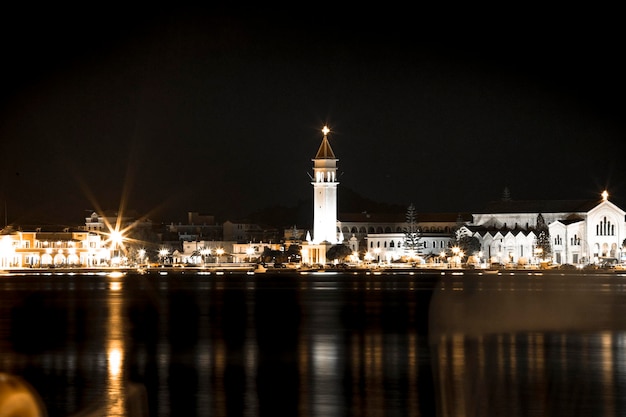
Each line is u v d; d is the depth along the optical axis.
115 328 139.00
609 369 96.19
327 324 144.38
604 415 76.81
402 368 98.38
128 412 78.75
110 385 89.75
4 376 58.97
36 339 124.75
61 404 81.56
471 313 159.38
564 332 127.75
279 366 100.38
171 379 92.69
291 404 81.50
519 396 83.88
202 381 91.75
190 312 168.12
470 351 109.88
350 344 117.94
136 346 117.06
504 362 101.25
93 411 79.19
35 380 92.19
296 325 143.12
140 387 88.75
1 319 154.12
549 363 100.12
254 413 78.50
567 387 87.44
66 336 128.25
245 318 155.88
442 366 99.25
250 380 92.19
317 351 111.75
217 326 141.75
